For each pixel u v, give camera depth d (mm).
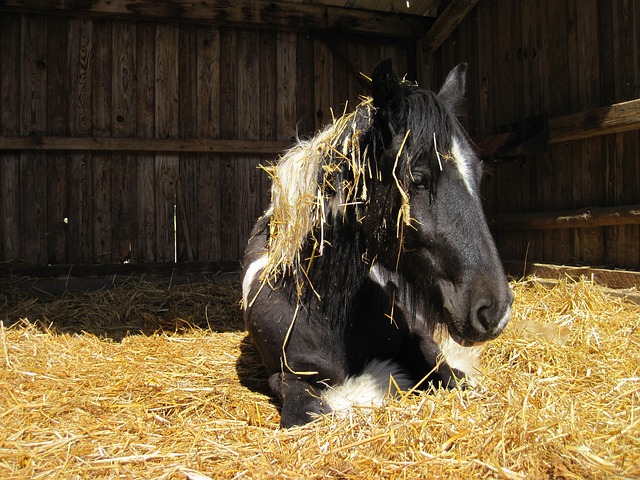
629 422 1186
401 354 1600
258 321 1485
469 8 3449
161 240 3432
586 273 2615
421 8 3775
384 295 1474
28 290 2998
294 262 1432
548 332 1898
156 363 1872
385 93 1210
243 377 1737
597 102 2668
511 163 3268
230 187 3547
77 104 3312
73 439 1198
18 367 1744
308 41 3707
